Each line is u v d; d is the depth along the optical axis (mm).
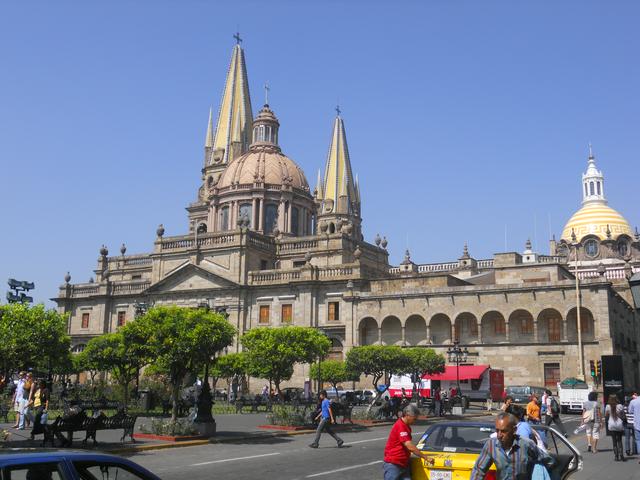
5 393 46625
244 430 33250
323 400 27688
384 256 87562
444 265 90125
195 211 102812
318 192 106562
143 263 94688
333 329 70438
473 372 59656
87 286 88000
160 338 30391
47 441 23250
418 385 60875
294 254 80625
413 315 66438
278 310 74062
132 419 26109
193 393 46938
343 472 20000
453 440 14312
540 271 68625
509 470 10617
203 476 19000
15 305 35375
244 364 54125
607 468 21812
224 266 77875
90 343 48031
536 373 61281
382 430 36688
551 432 15578
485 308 63781
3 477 7359
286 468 20875
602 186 116062
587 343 59375
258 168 90875
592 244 107750
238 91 105500
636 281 19578
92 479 8352
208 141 107562
